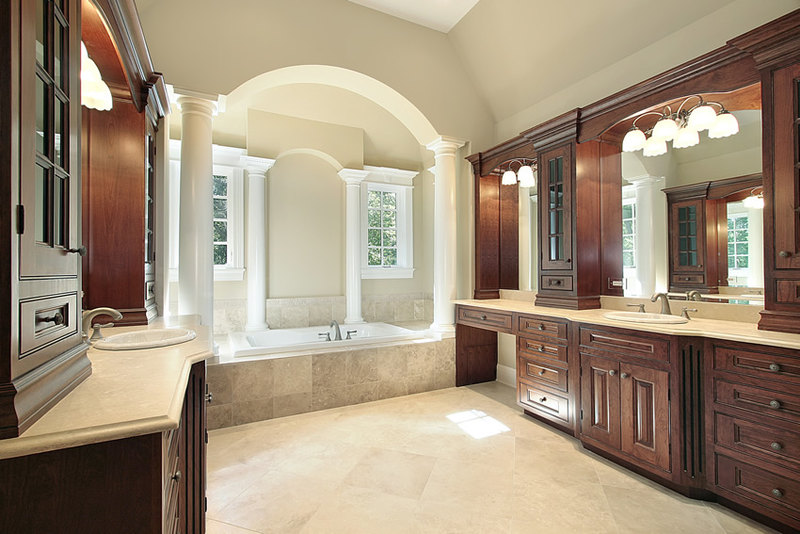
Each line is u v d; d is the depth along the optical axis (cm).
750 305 210
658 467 194
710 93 209
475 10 319
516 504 181
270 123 421
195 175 261
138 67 188
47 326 81
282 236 441
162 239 248
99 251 194
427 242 519
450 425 273
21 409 66
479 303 339
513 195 367
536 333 273
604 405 222
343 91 417
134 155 201
